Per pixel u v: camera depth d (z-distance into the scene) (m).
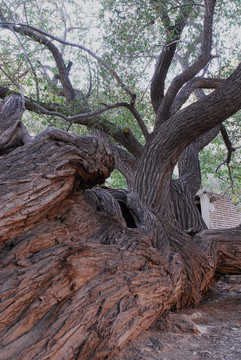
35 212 2.93
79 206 3.75
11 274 2.67
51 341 2.57
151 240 4.36
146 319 3.71
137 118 7.73
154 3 7.38
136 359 3.06
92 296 3.10
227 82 6.29
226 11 8.84
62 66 8.52
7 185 2.80
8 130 3.46
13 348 2.39
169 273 4.39
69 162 3.24
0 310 2.46
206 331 3.99
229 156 10.70
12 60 7.28
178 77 7.64
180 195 8.49
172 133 6.56
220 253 5.92
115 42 7.71
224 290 6.57
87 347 2.82
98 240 3.68
